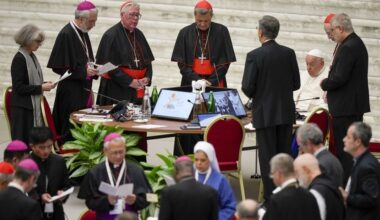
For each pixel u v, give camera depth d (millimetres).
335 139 21938
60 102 25453
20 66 23219
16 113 23344
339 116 21703
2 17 33688
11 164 16797
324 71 25609
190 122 22781
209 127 21266
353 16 31828
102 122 22844
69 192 16656
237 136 21641
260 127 21016
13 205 14391
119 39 25859
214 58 26406
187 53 26500
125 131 23703
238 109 23562
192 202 13969
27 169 14570
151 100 24734
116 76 25547
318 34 31953
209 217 14125
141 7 32875
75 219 21156
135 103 25766
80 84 25547
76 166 22844
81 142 22578
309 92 25625
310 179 14656
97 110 24531
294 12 32125
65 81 25375
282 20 32094
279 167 14047
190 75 26172
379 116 30578
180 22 32781
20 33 23250
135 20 25734
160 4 32875
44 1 33469
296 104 25766
